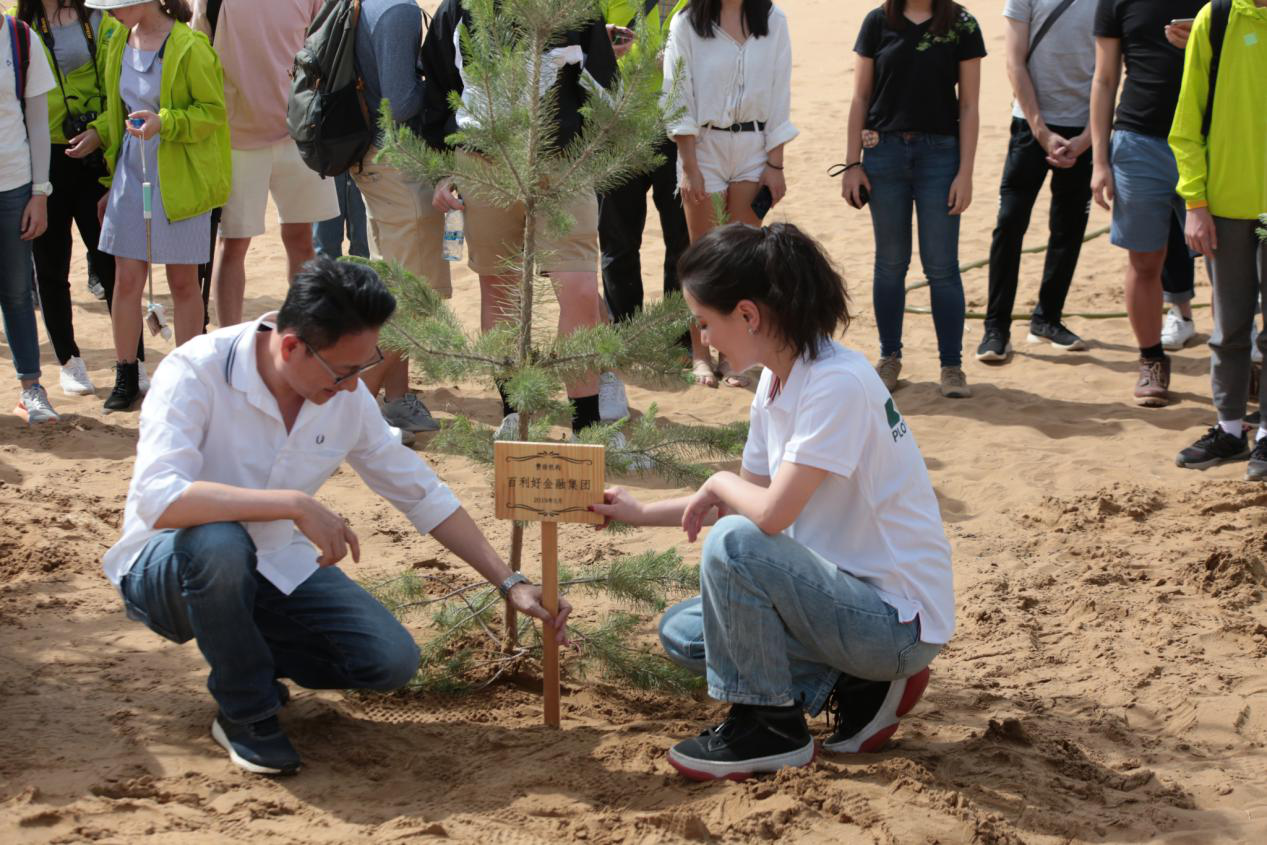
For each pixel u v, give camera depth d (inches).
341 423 141.4
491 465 163.3
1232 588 193.6
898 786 131.5
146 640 173.0
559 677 159.8
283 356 130.6
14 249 258.5
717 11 272.7
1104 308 357.4
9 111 251.1
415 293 161.0
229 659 134.3
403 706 159.0
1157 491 232.2
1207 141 233.1
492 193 162.9
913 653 134.6
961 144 279.1
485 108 157.8
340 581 148.2
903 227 287.0
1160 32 254.2
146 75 258.2
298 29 281.6
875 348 331.9
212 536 130.2
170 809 127.8
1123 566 202.5
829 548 136.0
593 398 245.8
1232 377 242.7
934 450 261.1
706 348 305.7
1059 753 144.7
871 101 282.5
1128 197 262.2
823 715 160.7
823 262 130.3
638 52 157.8
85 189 282.5
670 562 157.9
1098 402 286.5
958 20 272.4
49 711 149.9
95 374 304.0
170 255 262.8
